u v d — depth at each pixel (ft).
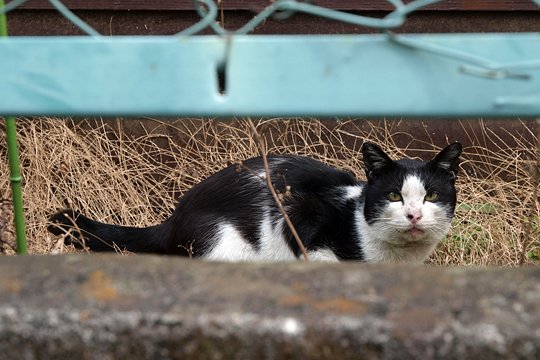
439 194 16.17
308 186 16.90
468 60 6.29
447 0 18.86
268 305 6.80
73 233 16.35
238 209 16.29
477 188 20.33
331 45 6.52
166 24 20.68
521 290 6.93
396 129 21.21
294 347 6.62
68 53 6.78
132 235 16.75
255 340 6.63
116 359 6.80
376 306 6.77
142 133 21.15
